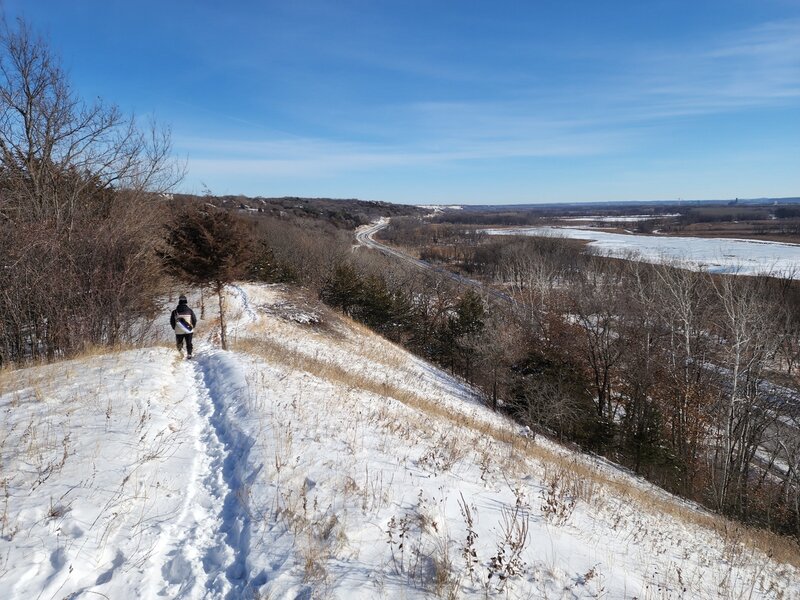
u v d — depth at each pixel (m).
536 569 4.89
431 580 4.38
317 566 4.41
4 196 15.24
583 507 7.71
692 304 28.44
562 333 30.12
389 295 42.62
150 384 9.60
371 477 6.31
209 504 5.69
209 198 25.56
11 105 16.50
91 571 4.29
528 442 14.77
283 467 6.23
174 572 4.46
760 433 24.48
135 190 19.80
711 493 21.62
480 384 32.22
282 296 31.59
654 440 24.08
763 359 23.72
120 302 15.62
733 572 7.18
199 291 27.22
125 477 5.76
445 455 8.27
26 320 13.77
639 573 5.61
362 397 11.84
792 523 20.75
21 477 5.46
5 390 8.66
